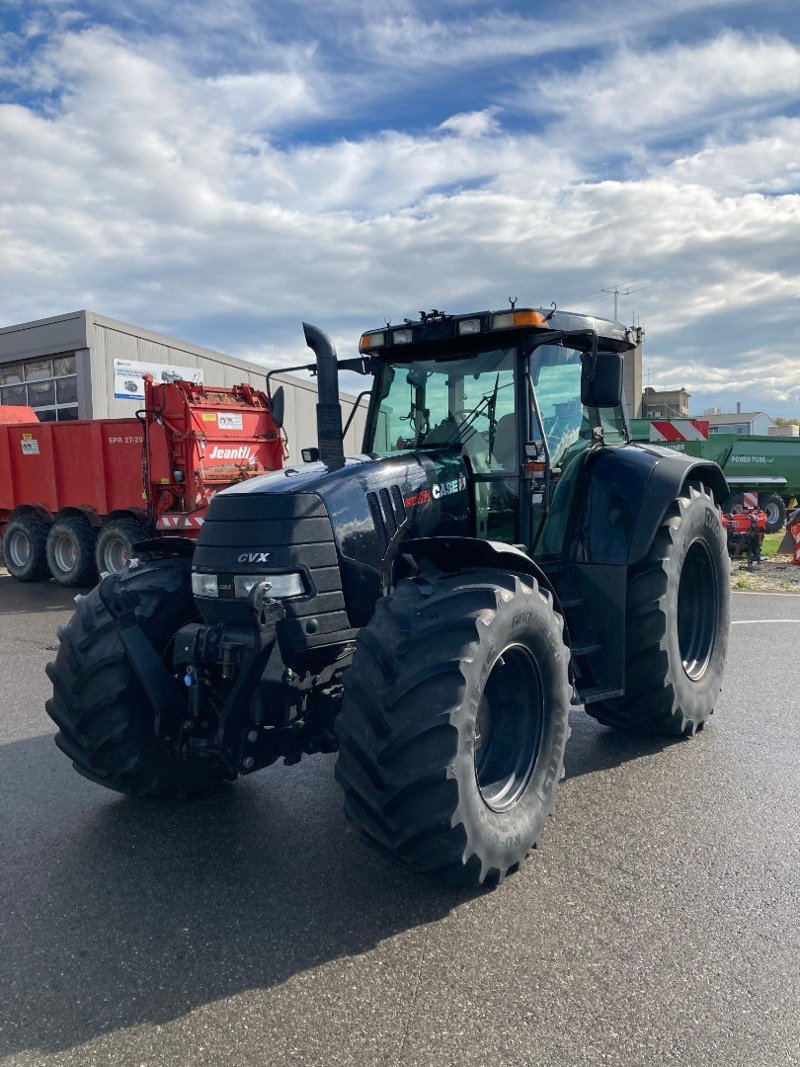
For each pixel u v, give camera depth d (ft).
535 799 11.40
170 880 11.08
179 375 65.67
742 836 12.05
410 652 10.15
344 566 11.76
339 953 9.32
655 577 14.94
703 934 9.57
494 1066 7.54
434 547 11.50
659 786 13.92
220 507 11.82
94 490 40.22
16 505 44.04
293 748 11.54
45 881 11.10
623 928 9.72
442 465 13.91
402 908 10.28
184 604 13.26
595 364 13.80
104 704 12.46
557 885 10.74
